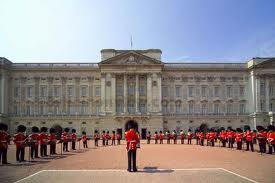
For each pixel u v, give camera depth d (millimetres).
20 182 21016
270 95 107750
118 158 36469
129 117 104000
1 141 30938
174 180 21484
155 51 107812
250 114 108750
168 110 109125
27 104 107875
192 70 110500
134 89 107750
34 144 37188
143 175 23547
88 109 108438
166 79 109938
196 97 110125
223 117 108812
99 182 20922
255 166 28562
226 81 111062
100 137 103625
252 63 107812
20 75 108375
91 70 109062
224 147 56719
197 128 108188
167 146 60656
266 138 42969
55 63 109000
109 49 107438
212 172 24688
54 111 108188
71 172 25062
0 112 102250
